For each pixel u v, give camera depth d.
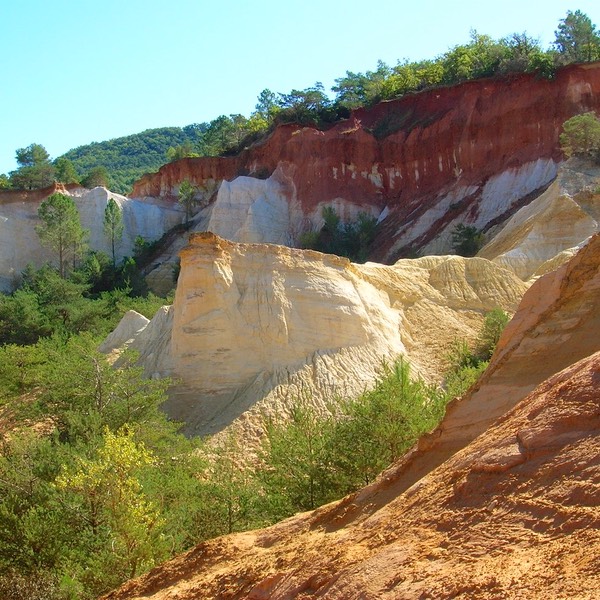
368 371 33.97
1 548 18.70
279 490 20.11
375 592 7.60
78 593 16.30
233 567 10.90
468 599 6.68
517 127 77.62
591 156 63.56
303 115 103.94
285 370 33.28
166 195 105.75
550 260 46.25
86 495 18.55
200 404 32.72
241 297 34.81
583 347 11.02
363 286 38.53
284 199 90.62
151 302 68.44
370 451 19.89
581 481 7.37
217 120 132.75
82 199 99.69
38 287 79.69
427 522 8.45
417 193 83.56
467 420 11.32
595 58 88.81
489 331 37.25
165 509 19.17
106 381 28.61
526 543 7.11
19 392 38.88
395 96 99.62
